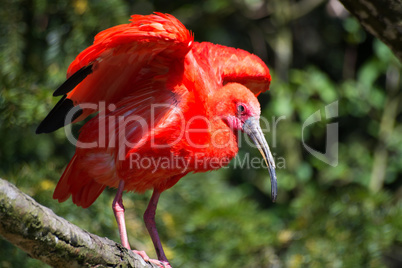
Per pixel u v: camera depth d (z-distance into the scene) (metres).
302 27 15.26
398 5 5.85
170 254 10.58
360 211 12.70
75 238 5.12
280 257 12.41
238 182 14.22
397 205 12.92
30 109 10.03
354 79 15.14
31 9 10.70
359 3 6.01
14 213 4.67
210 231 11.84
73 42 10.48
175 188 11.38
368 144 14.70
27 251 4.95
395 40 6.02
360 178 13.95
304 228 12.68
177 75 7.59
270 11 14.26
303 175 13.63
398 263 13.80
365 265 12.13
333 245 12.30
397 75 14.08
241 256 12.08
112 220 10.13
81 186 8.19
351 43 14.52
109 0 10.63
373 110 14.50
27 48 10.95
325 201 13.10
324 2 14.53
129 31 6.62
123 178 7.70
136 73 7.59
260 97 14.60
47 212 4.93
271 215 13.34
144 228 10.58
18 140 10.38
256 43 14.77
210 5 13.71
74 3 10.54
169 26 6.93
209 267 11.44
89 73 7.00
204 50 8.52
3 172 10.06
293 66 15.23
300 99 13.98
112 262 5.46
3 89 10.00
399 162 14.15
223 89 8.05
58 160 10.56
